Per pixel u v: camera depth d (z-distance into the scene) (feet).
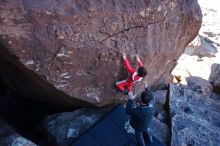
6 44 17.87
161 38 23.90
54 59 19.43
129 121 21.49
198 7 26.21
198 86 33.63
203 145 23.48
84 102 22.54
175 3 23.84
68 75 20.45
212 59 50.75
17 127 24.41
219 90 37.14
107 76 21.80
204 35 58.39
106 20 20.30
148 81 25.67
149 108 19.03
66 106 24.95
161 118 26.43
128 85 21.93
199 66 46.14
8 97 26.89
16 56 18.49
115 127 22.48
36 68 19.31
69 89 21.04
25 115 26.13
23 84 23.86
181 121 25.20
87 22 19.69
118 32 21.04
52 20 18.52
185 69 42.86
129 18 21.13
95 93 22.09
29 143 20.40
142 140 20.74
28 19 17.88
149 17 22.11
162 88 31.45
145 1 21.65
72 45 19.56
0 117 24.11
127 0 20.99
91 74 21.20
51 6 18.30
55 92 21.79
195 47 51.03
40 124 24.63
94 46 20.34
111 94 22.58
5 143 20.08
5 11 17.12
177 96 28.35
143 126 19.56
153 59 24.03
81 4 19.33
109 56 21.09
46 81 20.12
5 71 23.86
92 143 21.49
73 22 19.20
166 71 28.99
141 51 22.29
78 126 22.89
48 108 26.27
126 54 21.62
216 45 56.75
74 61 20.13
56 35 18.84
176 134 23.98
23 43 18.24
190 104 27.73
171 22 24.11
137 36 21.93
